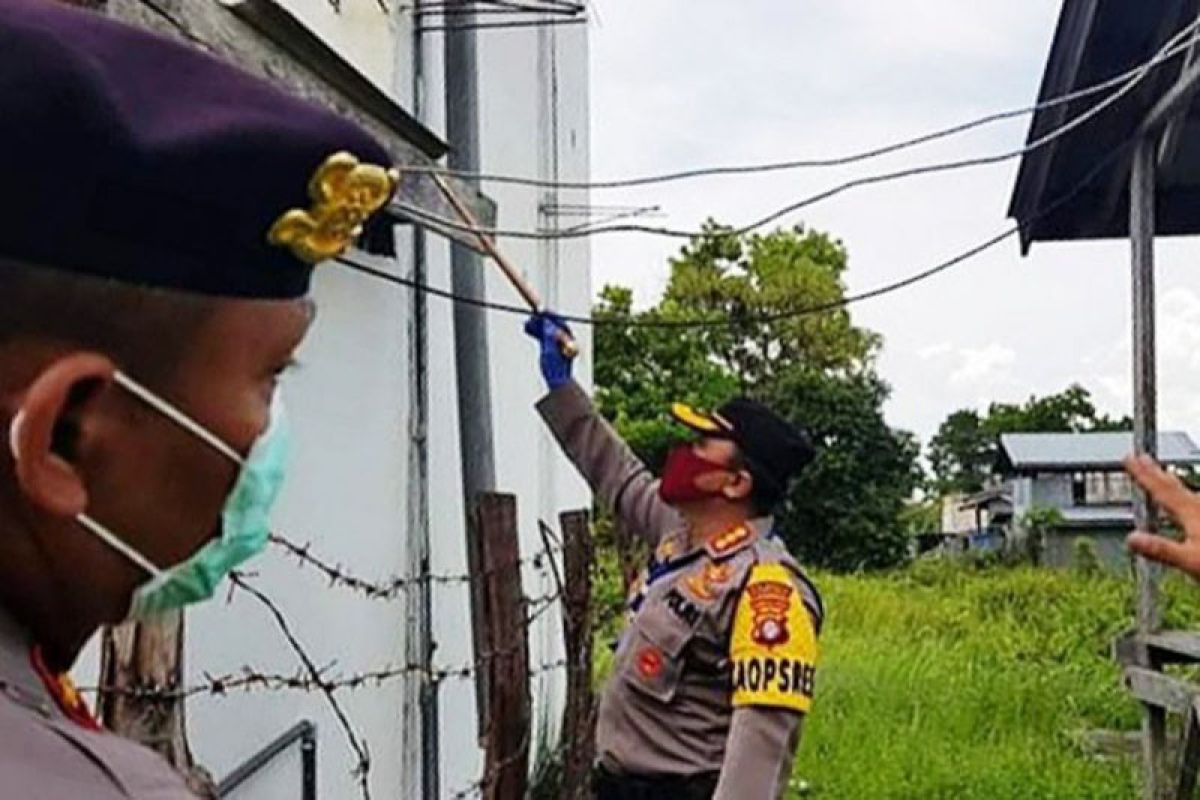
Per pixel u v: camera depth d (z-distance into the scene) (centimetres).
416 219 342
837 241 2603
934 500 3459
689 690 273
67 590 75
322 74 312
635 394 2164
